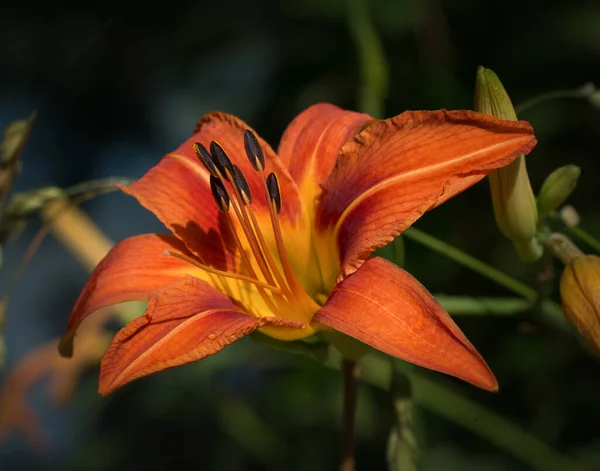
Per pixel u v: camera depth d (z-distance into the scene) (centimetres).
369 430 51
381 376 45
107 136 84
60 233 43
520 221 36
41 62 85
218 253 35
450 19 52
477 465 50
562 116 51
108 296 34
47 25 85
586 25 50
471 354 31
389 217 33
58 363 46
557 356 50
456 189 32
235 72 73
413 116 33
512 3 52
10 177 39
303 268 36
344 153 34
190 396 51
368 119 36
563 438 50
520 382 50
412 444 35
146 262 35
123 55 79
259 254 35
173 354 32
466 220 51
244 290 35
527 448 45
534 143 32
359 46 48
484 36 52
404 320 31
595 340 34
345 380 36
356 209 34
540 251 37
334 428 52
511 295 50
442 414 48
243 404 52
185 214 35
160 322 32
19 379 46
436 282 51
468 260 39
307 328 33
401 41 52
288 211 36
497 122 32
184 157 36
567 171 36
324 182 35
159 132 83
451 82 51
